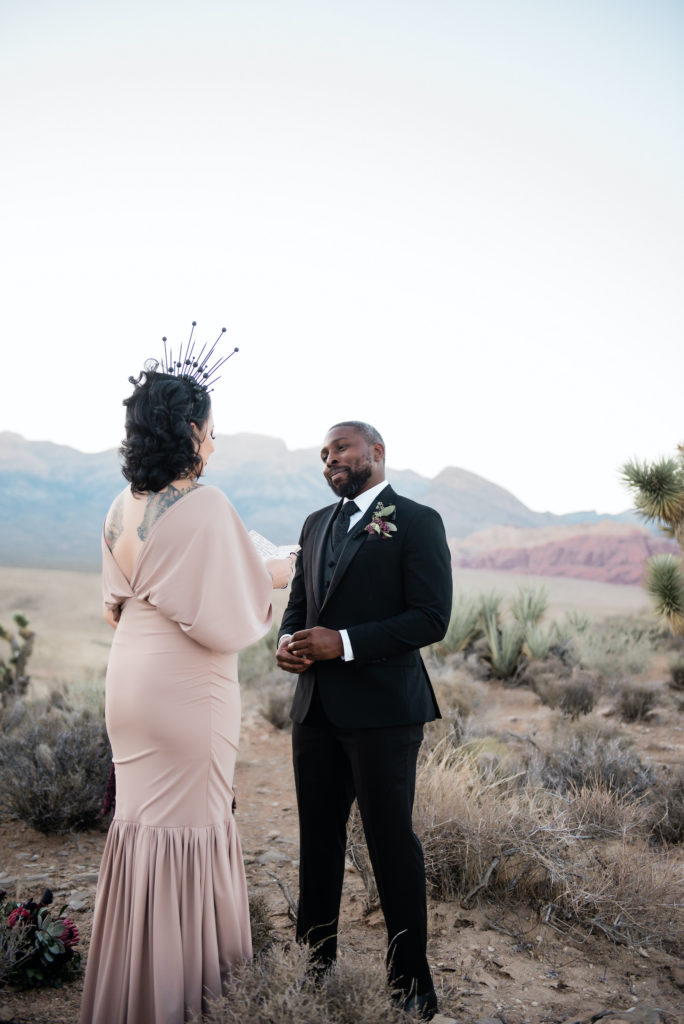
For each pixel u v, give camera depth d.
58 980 3.22
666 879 3.98
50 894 3.45
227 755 2.75
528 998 3.15
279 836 5.23
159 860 2.58
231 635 2.66
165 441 2.61
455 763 5.48
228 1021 2.39
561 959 3.51
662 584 7.04
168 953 2.56
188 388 2.69
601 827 4.68
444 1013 2.99
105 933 2.66
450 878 4.12
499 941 3.66
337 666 3.01
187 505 2.63
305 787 3.10
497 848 4.11
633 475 6.93
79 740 5.68
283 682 11.28
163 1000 2.54
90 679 11.16
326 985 2.61
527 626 14.14
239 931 2.72
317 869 3.06
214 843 2.69
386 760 2.91
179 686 2.63
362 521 3.15
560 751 6.30
